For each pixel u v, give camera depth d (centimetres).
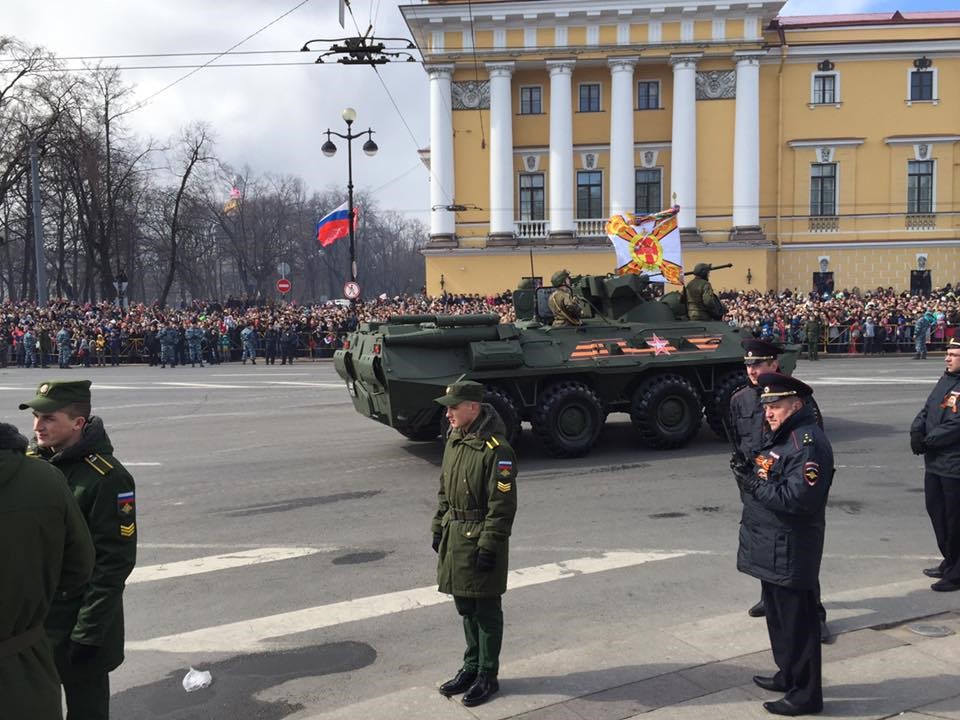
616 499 930
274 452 1249
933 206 3944
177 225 4778
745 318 2850
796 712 418
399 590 657
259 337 3219
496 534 442
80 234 5153
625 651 507
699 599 623
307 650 548
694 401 1201
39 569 288
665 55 3700
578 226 3859
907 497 921
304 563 728
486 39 3728
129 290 5144
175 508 927
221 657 540
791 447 418
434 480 1039
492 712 435
